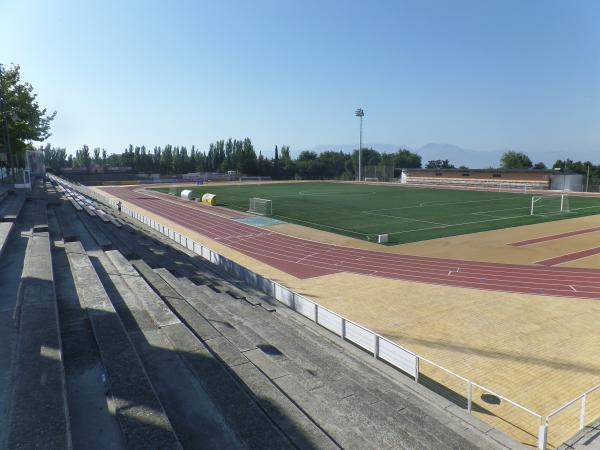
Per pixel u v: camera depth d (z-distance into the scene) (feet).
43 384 18.78
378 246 108.58
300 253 102.27
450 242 112.47
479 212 167.94
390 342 40.19
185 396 22.11
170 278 54.19
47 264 38.70
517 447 27.04
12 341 22.84
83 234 73.10
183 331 30.12
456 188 291.38
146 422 18.11
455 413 30.53
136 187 314.96
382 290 73.51
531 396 40.78
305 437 21.30
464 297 69.31
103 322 28.43
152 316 32.76
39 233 56.08
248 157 447.01
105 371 22.18
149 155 462.19
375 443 23.95
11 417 16.57
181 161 465.06
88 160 535.60
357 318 60.85
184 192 228.63
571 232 125.39
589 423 34.47
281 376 30.32
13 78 145.79
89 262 44.93
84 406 19.56
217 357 29.07
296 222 147.33
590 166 356.79
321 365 35.50
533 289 73.10
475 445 26.11
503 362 47.73
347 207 187.21
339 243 112.98
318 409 26.35
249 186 320.91
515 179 291.99
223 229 135.54
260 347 38.50
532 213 162.30
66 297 33.63
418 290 73.20
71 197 155.12
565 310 63.21
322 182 371.56
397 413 27.86
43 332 23.81
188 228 137.90
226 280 68.54
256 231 131.44
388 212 170.19
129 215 156.25
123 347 24.86
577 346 51.57
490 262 91.45
